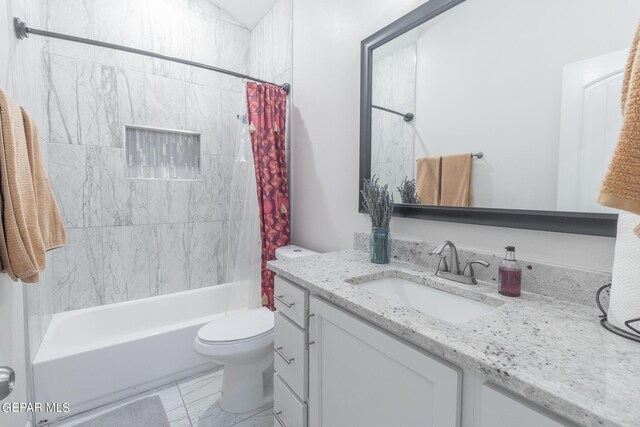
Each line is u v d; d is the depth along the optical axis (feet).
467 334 2.01
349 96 5.27
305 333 3.37
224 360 4.81
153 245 7.38
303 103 6.56
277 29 7.38
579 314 2.36
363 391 2.61
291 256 5.71
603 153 2.46
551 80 2.75
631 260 1.96
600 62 2.46
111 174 6.81
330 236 5.88
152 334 5.63
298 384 3.51
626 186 1.50
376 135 4.61
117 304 6.79
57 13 6.15
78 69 6.37
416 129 4.01
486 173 3.27
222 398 5.17
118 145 6.86
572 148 2.64
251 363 5.15
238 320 5.50
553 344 1.87
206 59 7.98
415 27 3.95
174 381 5.88
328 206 5.90
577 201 2.63
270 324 5.35
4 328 3.54
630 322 1.93
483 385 1.72
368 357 2.54
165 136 7.54
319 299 3.12
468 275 3.22
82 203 6.51
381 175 4.56
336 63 5.53
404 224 4.31
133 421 4.83
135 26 6.97
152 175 7.38
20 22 4.47
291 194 7.17
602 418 1.25
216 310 7.95
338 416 2.93
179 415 4.99
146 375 5.55
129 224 7.07
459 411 1.86
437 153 3.76
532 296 2.79
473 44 3.33
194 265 7.96
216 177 8.21
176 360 5.85
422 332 2.04
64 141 6.28
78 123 6.41
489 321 2.23
